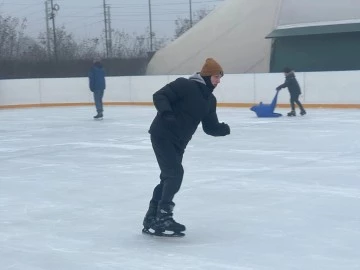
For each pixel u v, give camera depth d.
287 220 6.98
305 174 9.74
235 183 9.18
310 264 5.47
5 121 21.94
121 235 6.61
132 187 9.18
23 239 6.57
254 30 34.50
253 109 20.34
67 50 41.78
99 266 5.61
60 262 5.77
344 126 16.66
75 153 13.10
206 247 6.08
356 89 22.59
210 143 13.97
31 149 14.01
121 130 17.50
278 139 14.30
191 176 9.85
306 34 30.31
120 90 29.00
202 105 6.18
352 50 29.67
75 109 27.47
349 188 8.62
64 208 7.97
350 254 5.72
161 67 36.34
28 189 9.31
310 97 23.62
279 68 31.45
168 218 6.35
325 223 6.81
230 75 25.61
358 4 29.94
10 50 40.62
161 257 5.81
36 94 29.72
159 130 6.18
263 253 5.82
